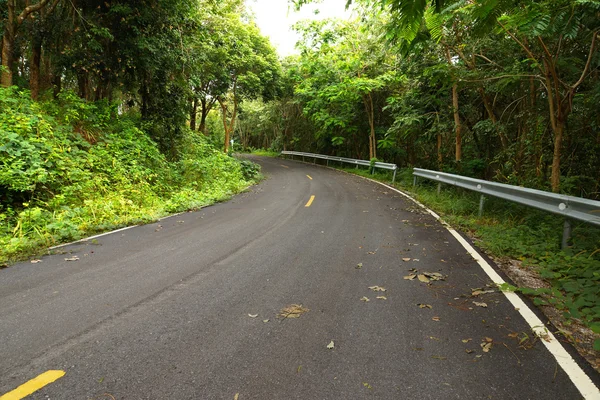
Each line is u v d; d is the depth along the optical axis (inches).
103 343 116.9
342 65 805.2
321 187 613.0
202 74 799.1
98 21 466.6
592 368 105.0
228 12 862.5
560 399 91.4
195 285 167.8
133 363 106.0
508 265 200.2
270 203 434.0
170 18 494.6
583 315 136.6
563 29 114.9
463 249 229.5
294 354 111.2
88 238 260.8
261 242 244.8
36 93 480.7
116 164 422.6
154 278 177.0
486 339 120.2
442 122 560.7
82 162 390.3
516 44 319.9
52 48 491.2
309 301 150.3
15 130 341.7
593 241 224.2
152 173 471.2
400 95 738.2
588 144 351.9
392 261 203.6
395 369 103.5
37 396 91.0
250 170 787.4
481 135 555.8
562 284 166.2
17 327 127.1
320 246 234.5
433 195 459.2
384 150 958.4
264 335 122.6
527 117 408.2
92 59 470.0
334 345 116.3
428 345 116.3
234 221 320.2
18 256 211.8
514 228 268.8
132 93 580.4
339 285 167.6
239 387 95.6
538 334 123.3
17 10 473.7
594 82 325.7
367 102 932.0
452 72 313.1
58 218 287.6
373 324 130.3
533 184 350.3
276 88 1118.4
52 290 161.6
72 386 95.2
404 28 83.4
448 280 174.7
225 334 123.3
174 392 93.4
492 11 85.7
